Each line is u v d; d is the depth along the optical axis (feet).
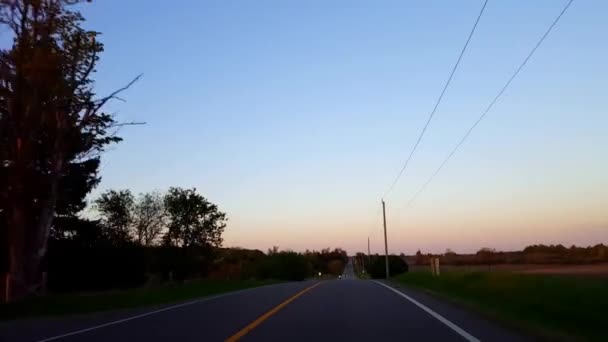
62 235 152.87
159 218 212.84
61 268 144.46
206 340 43.47
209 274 226.79
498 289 79.61
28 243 95.45
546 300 60.08
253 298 89.66
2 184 90.53
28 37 88.94
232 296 96.48
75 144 96.84
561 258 254.88
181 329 50.78
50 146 96.48
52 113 92.68
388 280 188.34
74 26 92.63
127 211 211.20
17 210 92.32
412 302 78.59
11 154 92.22
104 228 185.68
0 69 87.97
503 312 58.85
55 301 80.02
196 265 207.72
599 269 127.54
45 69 86.79
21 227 92.27
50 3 89.76
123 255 157.38
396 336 44.45
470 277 104.22
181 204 208.33
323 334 45.93
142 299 89.97
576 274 87.76
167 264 201.67
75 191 143.13
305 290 111.24
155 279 172.55
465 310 66.13
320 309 68.28
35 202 97.40
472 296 81.97
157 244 211.82
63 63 89.92
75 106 94.38
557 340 40.19
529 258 261.03
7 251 121.08
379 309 67.92
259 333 46.80
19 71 87.66
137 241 204.44
